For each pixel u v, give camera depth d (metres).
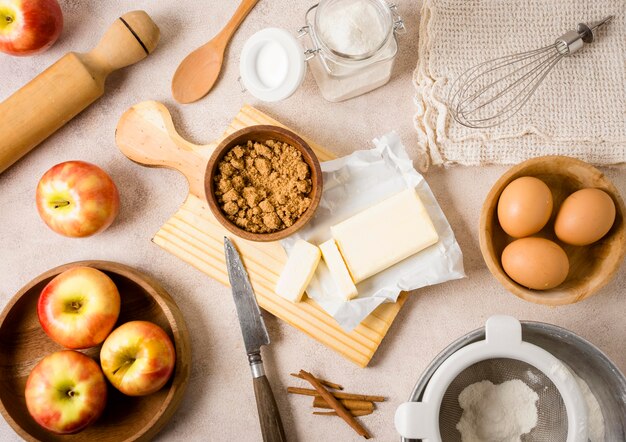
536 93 1.21
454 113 1.20
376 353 1.21
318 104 1.25
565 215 1.08
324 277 1.17
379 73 1.19
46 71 1.18
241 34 1.25
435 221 1.17
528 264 1.05
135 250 1.25
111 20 1.27
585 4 1.21
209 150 1.22
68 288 1.11
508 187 1.09
